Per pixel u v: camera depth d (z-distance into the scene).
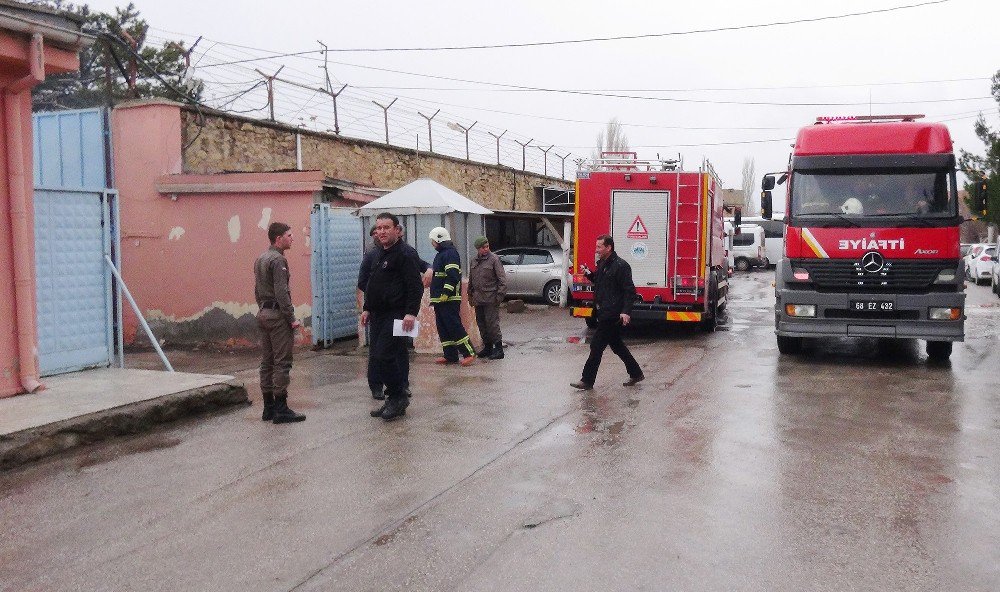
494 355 12.12
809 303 11.09
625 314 9.38
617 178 14.81
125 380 8.72
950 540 4.70
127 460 6.59
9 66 7.75
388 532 4.87
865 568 4.31
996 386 9.51
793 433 7.24
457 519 5.07
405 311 7.82
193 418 8.09
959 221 10.68
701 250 14.50
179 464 6.44
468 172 24.86
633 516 5.10
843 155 11.17
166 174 14.30
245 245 14.01
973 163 34.69
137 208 14.49
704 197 14.45
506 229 26.95
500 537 4.76
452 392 9.30
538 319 18.00
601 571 4.28
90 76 18.42
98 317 9.59
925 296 10.66
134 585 4.21
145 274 14.56
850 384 9.71
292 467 6.27
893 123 11.28
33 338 8.13
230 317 14.18
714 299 15.54
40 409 7.30
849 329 10.96
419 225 12.73
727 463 6.29
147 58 18.84
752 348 13.14
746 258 41.75
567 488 5.67
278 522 5.08
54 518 5.26
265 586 4.16
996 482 5.78
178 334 14.45
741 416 7.95
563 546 4.62
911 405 8.45
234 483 5.90
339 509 5.29
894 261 10.75
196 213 14.22
